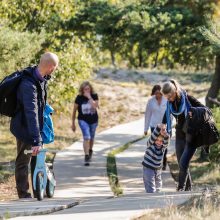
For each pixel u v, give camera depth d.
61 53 38.75
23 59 30.52
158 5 33.44
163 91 20.45
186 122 20.33
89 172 29.33
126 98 54.84
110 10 34.09
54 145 37.09
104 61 83.19
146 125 28.62
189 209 12.82
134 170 30.42
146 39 32.78
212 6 31.06
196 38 31.53
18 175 18.36
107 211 13.24
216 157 31.59
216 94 35.94
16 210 13.70
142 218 12.27
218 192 14.83
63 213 13.39
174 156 34.97
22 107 16.56
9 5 37.12
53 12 38.75
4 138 38.31
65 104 40.97
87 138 31.05
